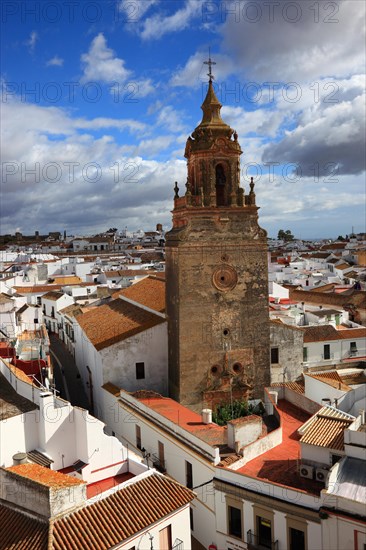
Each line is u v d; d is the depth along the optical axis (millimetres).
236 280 46500
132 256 175375
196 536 35469
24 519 25328
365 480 28312
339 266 139375
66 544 23547
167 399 43469
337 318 71812
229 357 46531
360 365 61156
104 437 32875
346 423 33750
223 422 42844
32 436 32781
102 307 64250
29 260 146250
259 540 30641
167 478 29734
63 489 25016
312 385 47750
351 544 26891
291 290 99062
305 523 28516
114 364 47312
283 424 43188
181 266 44688
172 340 47156
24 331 60250
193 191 46750
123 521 25781
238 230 46406
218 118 47031
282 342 54531
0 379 36969
